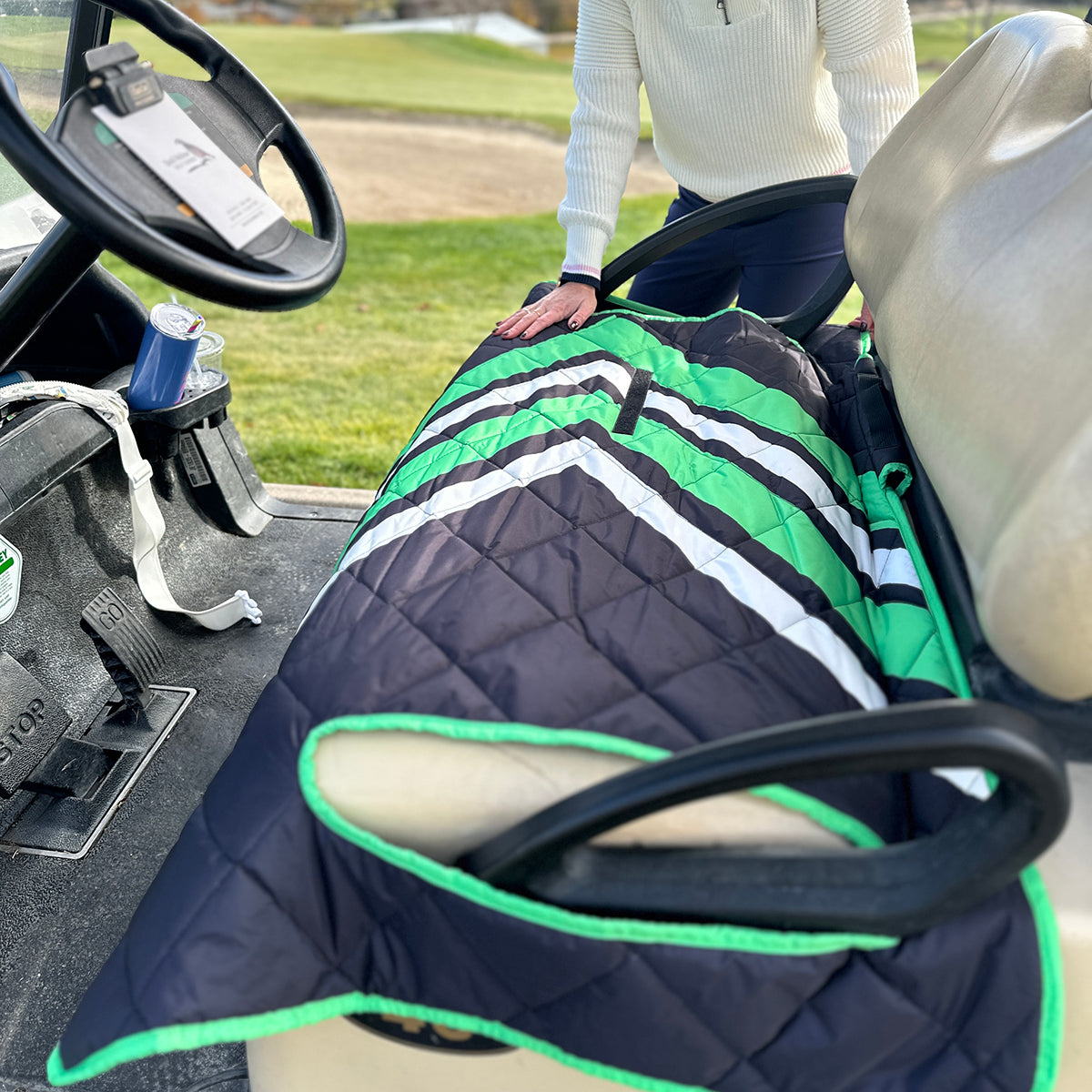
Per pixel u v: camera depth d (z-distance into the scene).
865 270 1.37
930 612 0.96
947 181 1.15
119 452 1.56
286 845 0.71
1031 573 0.65
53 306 0.96
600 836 0.71
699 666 0.83
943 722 0.56
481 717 0.74
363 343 4.09
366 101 12.45
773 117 1.59
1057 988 0.64
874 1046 0.67
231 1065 1.06
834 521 1.13
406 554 0.97
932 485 1.08
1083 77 1.06
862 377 1.46
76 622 1.47
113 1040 0.64
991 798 0.63
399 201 7.61
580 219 1.64
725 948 0.65
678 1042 0.69
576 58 1.68
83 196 0.72
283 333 4.21
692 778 0.60
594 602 0.91
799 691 0.83
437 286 5.20
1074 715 0.71
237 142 0.95
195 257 0.76
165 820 1.34
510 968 0.70
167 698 1.54
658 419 1.28
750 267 1.83
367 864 0.71
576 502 1.06
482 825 0.70
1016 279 0.87
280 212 0.89
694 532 1.05
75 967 1.15
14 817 1.33
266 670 1.61
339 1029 0.78
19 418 1.28
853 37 1.46
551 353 1.47
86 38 1.50
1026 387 0.79
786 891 0.65
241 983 0.67
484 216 7.25
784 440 1.25
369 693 0.77
